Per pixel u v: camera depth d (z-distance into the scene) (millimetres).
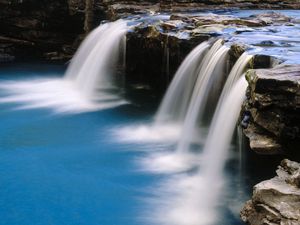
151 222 9758
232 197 10664
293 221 7348
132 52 18969
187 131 14133
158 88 18016
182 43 15594
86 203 10570
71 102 18484
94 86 20516
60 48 26344
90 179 11734
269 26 17234
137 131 15078
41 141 14273
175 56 16156
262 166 10922
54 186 11367
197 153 13078
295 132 8766
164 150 13508
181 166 12406
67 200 10711
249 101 9547
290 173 8352
